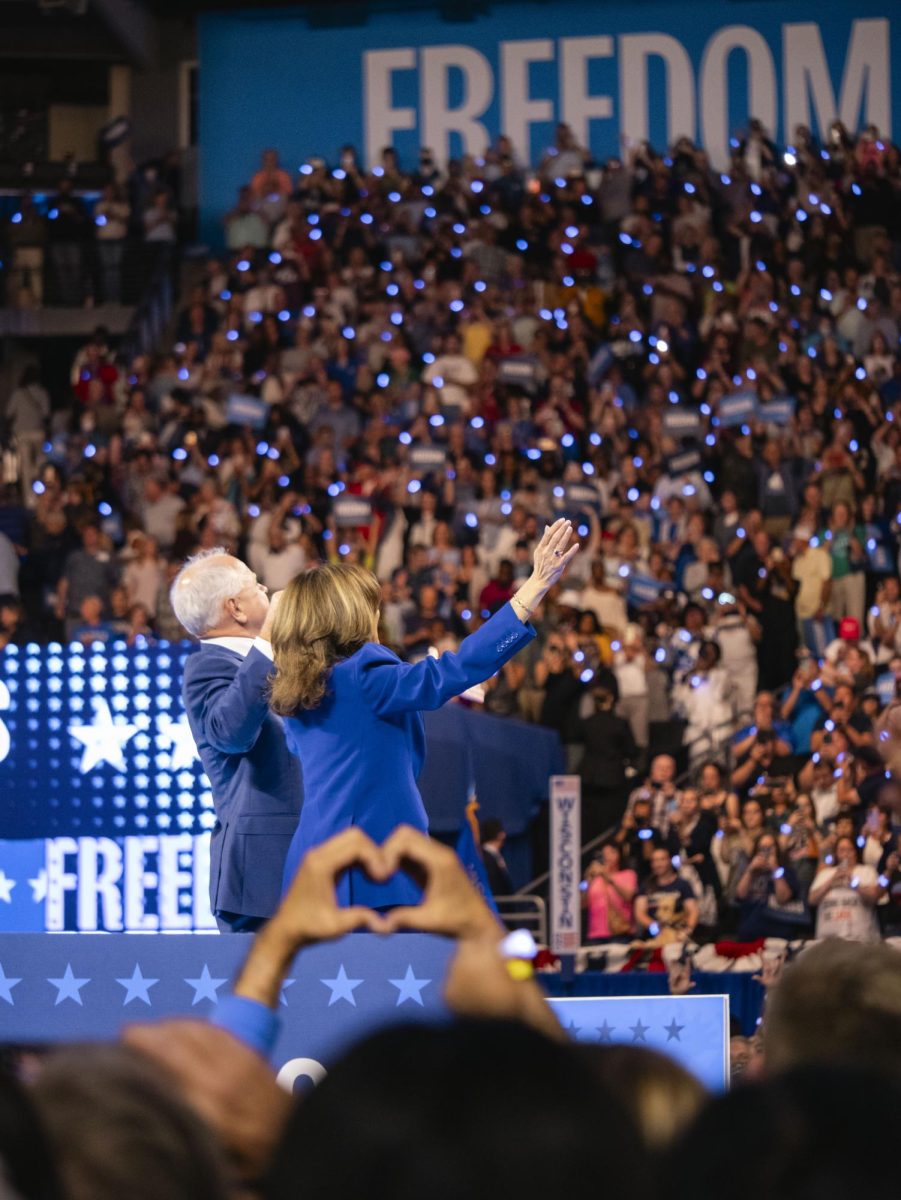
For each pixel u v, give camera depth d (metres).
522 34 45.41
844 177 41.56
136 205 45.44
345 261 40.75
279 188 44.19
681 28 44.81
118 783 11.17
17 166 47.00
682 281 38.16
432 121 45.66
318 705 7.66
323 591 7.70
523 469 31.61
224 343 38.31
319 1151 1.80
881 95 44.19
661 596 28.72
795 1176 1.83
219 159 46.41
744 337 35.62
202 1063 2.74
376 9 46.00
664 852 22.23
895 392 35.78
